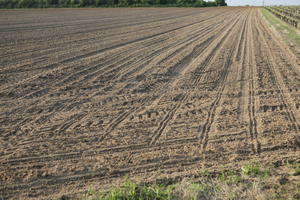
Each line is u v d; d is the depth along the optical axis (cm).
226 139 564
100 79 941
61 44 1552
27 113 683
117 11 4991
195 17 3759
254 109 707
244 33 2041
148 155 514
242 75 996
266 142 552
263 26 2492
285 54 1334
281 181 438
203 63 1167
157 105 732
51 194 423
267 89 855
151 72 1027
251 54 1337
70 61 1179
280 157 503
